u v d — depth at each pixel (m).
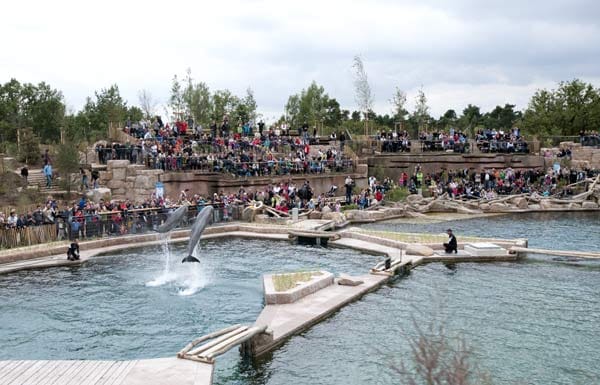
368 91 69.50
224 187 43.12
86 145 49.78
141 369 13.86
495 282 24.61
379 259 29.08
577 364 15.96
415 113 78.56
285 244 33.50
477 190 50.66
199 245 32.94
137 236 32.69
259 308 20.86
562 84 83.00
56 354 16.70
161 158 42.34
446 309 20.75
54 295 22.52
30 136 46.91
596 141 60.59
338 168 51.56
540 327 18.88
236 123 83.38
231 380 14.94
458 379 9.68
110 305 21.25
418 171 51.81
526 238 35.25
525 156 58.22
